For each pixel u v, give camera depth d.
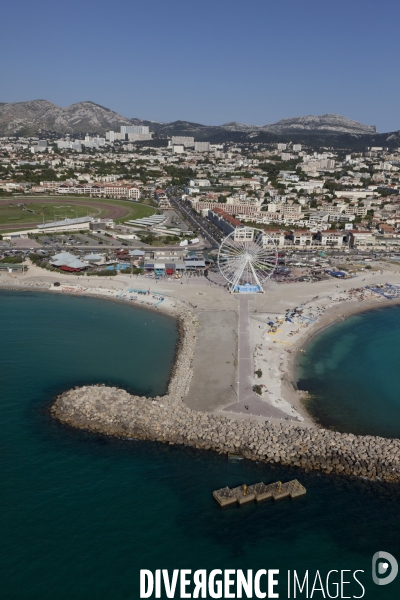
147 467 134.00
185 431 148.88
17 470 130.50
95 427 150.88
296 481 128.75
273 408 165.62
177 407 161.25
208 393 173.12
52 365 193.25
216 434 147.25
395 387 189.38
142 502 121.00
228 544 110.25
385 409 172.62
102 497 122.00
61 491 123.44
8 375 183.25
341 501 124.94
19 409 160.25
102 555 105.44
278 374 192.00
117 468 133.12
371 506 123.56
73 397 164.00
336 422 162.38
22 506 117.75
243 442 144.62
